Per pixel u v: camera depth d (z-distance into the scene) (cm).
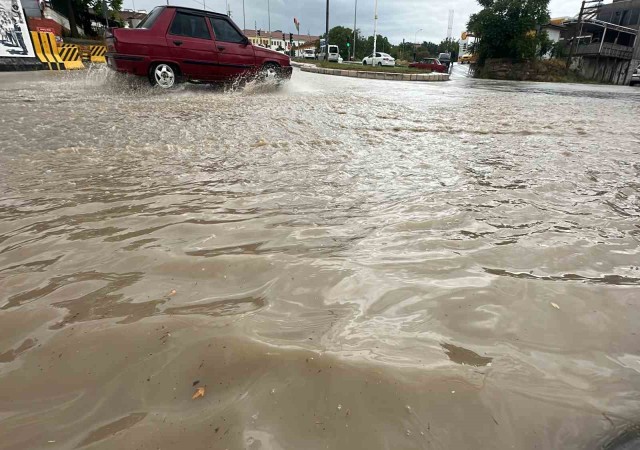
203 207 191
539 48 3466
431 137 389
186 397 83
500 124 491
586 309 117
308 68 2123
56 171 244
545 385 88
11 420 78
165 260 139
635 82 2606
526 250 153
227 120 428
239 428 76
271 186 225
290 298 117
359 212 188
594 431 77
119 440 74
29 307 112
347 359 92
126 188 217
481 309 114
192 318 107
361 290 122
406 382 87
